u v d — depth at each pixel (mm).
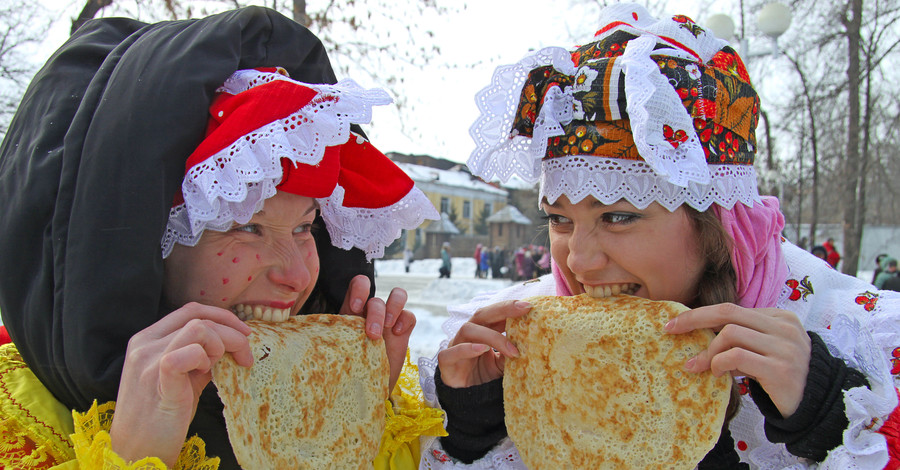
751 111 1495
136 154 1092
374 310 1444
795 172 17281
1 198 1175
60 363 1104
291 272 1282
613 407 1443
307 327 1361
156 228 1098
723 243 1443
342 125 1186
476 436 1629
